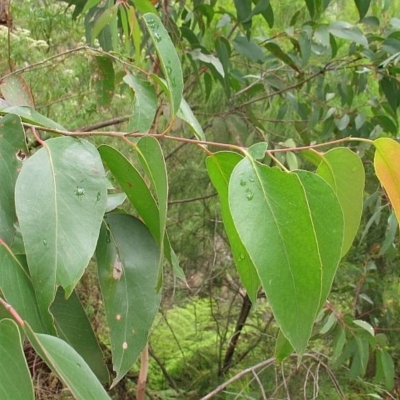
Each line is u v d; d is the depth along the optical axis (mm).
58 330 469
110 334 448
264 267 374
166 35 488
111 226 474
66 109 1604
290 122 1714
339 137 1712
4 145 428
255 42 1425
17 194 385
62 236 382
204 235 2186
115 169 468
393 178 482
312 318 375
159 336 2467
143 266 467
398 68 1448
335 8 1900
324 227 414
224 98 1710
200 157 1969
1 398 305
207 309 2531
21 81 782
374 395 1383
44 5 1482
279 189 393
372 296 1920
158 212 462
